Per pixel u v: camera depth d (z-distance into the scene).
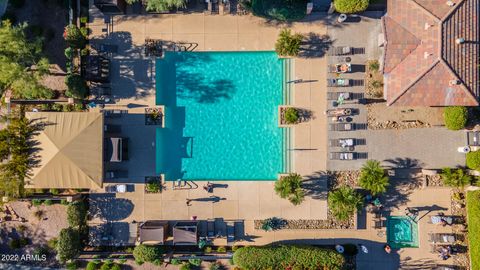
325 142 33.69
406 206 33.72
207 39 33.88
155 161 34.00
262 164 34.38
